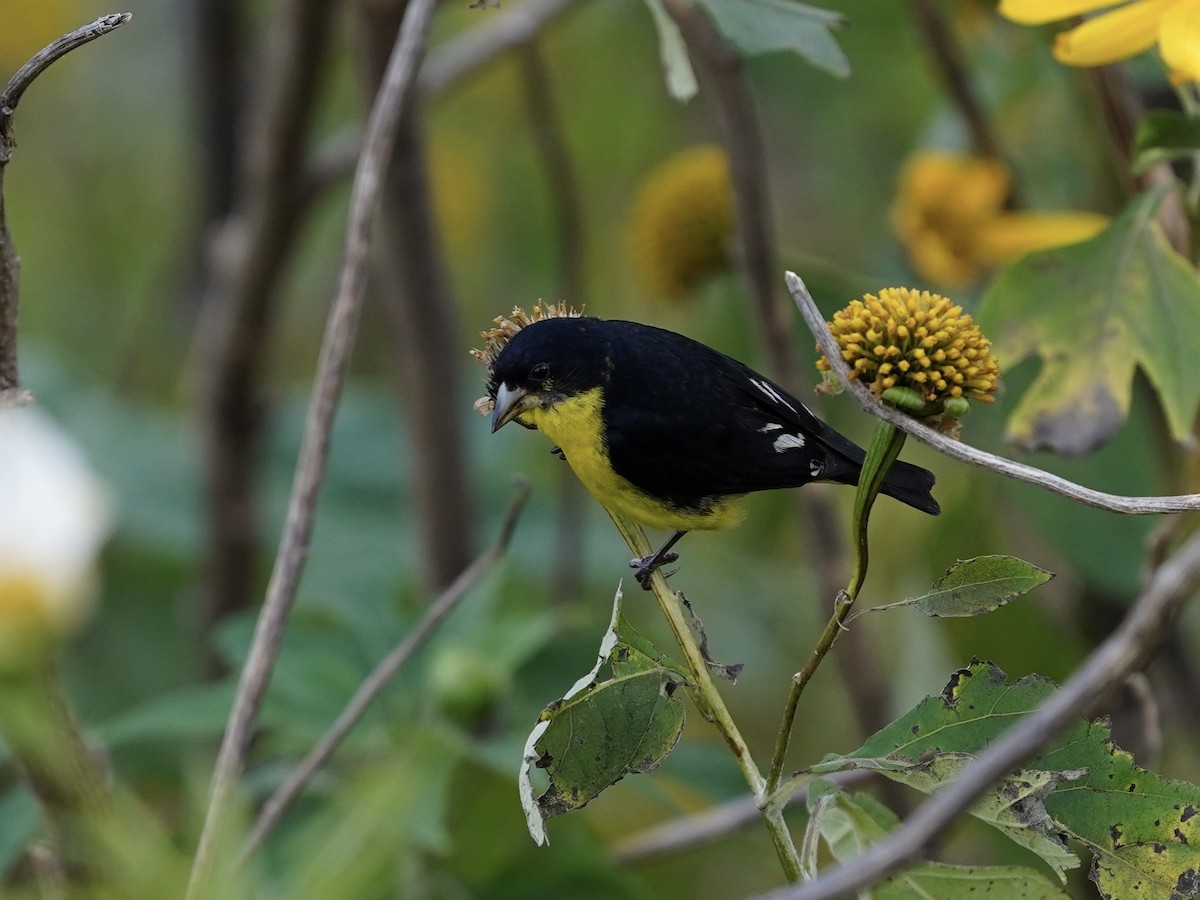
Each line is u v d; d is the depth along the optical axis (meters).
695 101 4.81
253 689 4.24
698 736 4.57
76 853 3.70
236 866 3.74
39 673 3.42
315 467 4.26
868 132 4.58
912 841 3.49
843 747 4.55
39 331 5.12
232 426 4.50
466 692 4.32
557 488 4.61
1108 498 4.18
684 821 4.42
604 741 4.20
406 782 3.97
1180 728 4.45
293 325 5.48
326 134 5.25
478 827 4.33
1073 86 4.40
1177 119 4.27
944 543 4.42
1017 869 4.18
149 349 5.21
